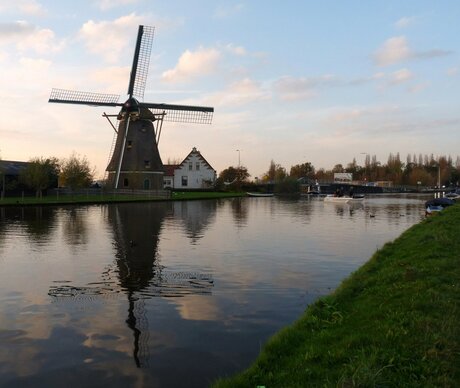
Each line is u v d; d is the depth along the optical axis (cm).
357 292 1052
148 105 6531
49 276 1453
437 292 882
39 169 5812
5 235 2442
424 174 16288
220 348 850
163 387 702
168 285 1342
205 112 6600
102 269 1565
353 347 674
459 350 629
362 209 5112
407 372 574
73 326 976
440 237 1653
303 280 1417
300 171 18750
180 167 10444
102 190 6662
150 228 2842
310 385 570
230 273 1516
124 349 849
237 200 7350
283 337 779
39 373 754
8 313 1066
